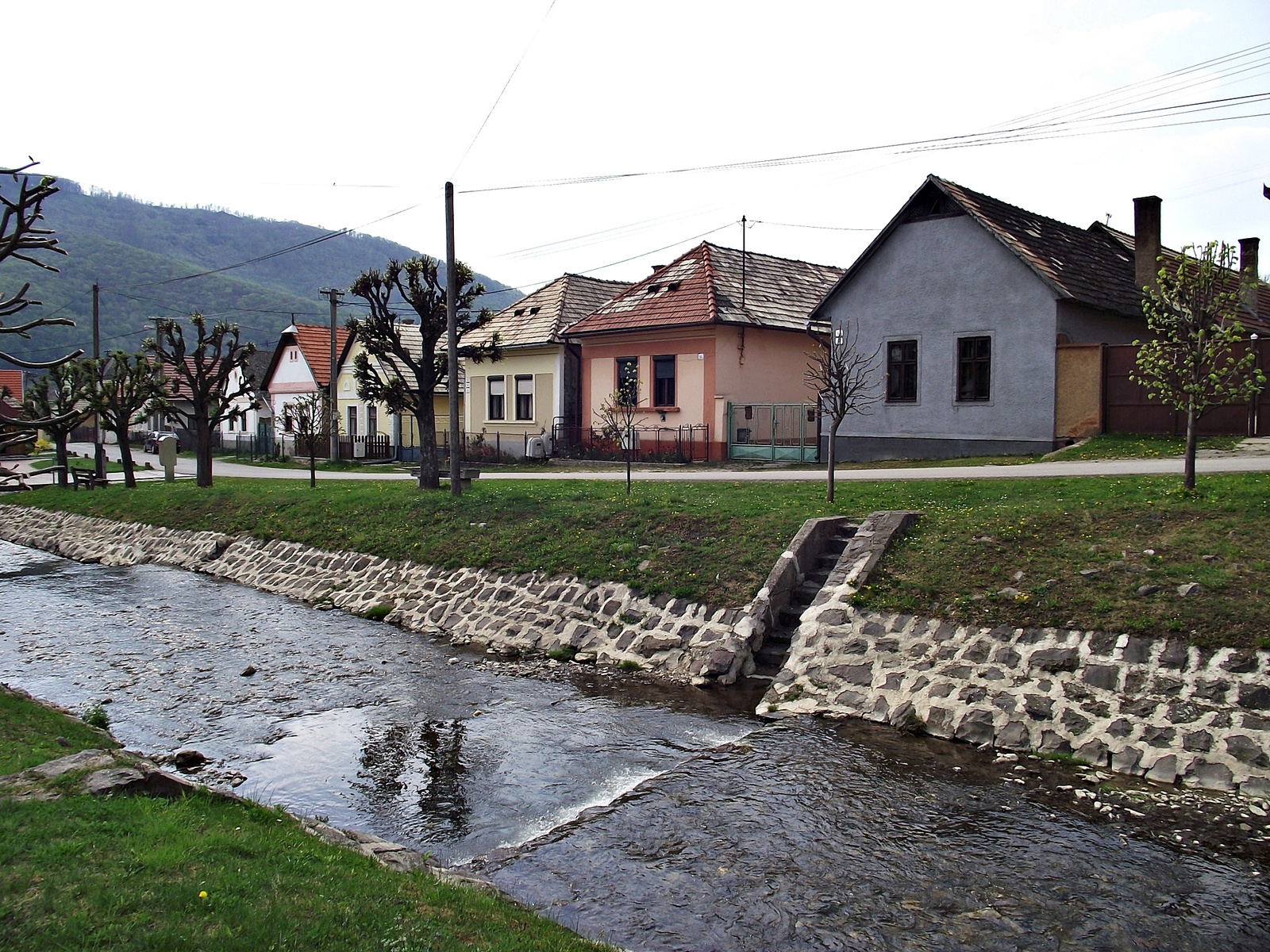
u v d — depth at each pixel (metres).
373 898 4.99
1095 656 8.89
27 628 14.91
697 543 13.99
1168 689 8.27
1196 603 9.12
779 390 31.20
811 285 35.00
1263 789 7.18
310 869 5.23
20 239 7.86
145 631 14.59
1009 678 9.10
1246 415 19.92
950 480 16.70
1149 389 20.70
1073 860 6.48
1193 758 7.61
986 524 12.22
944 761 8.32
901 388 25.00
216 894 4.58
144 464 43.16
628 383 25.03
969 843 6.77
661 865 6.58
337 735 9.66
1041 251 23.20
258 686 11.51
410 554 17.23
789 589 12.14
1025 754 8.30
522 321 38.00
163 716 10.38
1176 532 10.82
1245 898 5.93
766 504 15.33
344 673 12.09
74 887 4.43
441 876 5.89
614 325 31.83
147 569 21.23
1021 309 22.39
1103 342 23.88
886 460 24.58
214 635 14.29
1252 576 9.38
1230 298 11.72
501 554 15.84
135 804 5.67
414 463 38.84
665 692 10.91
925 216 24.27
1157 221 26.22
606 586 13.67
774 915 5.85
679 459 29.92
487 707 10.55
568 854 6.78
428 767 8.74
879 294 25.27
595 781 8.35
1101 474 15.62
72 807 5.41
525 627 13.56
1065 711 8.51
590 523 16.12
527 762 8.84
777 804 7.55
